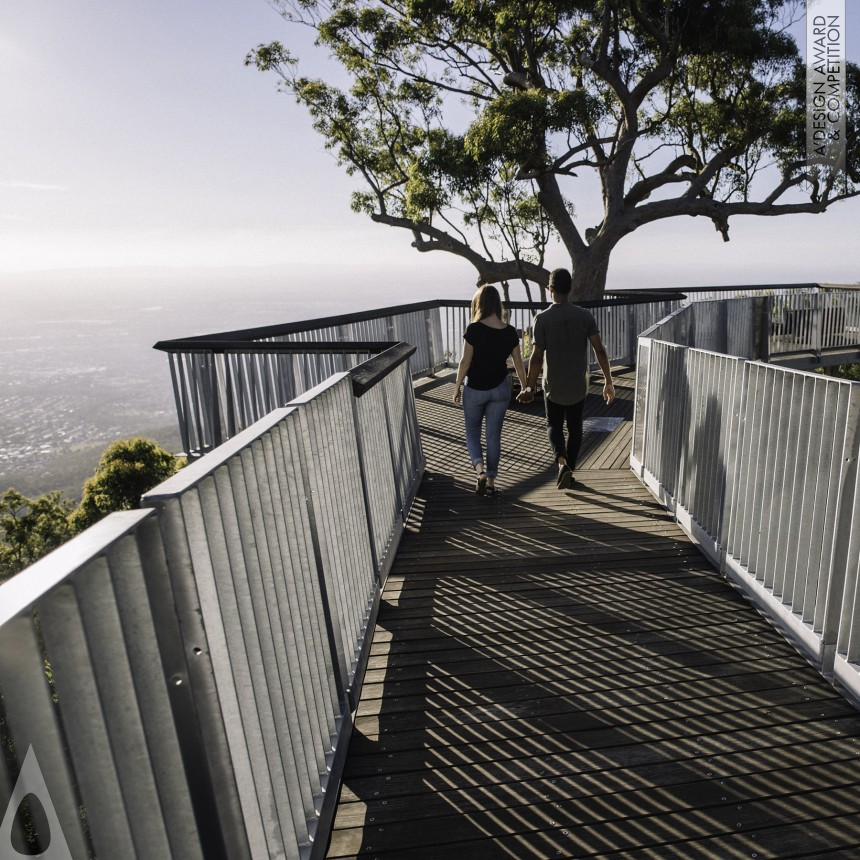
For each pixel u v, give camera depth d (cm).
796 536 333
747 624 359
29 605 86
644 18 1831
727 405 411
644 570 431
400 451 540
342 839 223
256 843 159
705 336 1141
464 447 805
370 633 351
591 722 281
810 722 276
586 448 776
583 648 340
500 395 573
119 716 108
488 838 222
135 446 3656
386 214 2306
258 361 660
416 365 1284
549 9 1838
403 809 236
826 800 234
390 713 292
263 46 2128
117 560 112
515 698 300
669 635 350
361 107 2259
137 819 110
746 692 298
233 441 181
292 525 221
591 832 223
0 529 3781
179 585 132
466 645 347
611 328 1436
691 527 480
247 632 169
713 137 2177
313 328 841
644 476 620
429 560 461
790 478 337
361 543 352
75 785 96
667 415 546
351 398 350
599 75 1845
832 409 298
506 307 1328
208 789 132
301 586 224
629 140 1920
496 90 2144
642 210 2125
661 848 215
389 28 2083
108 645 106
